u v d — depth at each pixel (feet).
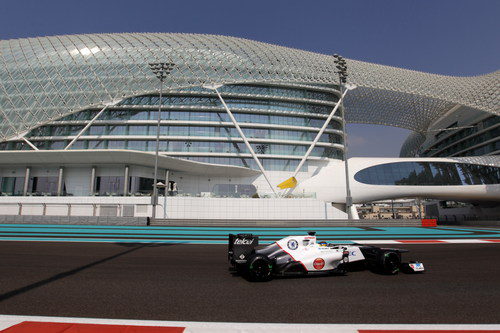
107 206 105.70
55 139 130.93
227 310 16.44
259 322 14.48
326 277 25.75
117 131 135.44
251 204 107.76
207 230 77.00
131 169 121.08
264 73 138.72
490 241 54.75
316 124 151.94
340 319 15.03
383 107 202.69
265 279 24.07
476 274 26.78
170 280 23.90
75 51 136.56
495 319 15.06
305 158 137.08
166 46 142.00
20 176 123.95
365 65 167.02
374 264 27.86
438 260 34.53
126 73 129.49
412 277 25.71
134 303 17.58
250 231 74.69
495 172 140.15
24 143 131.13
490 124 180.96
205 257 35.86
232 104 143.74
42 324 13.79
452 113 215.10
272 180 141.28
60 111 122.62
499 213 181.06
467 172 140.05
